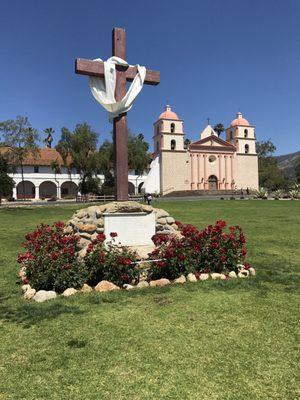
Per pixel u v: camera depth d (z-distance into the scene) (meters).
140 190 63.62
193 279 6.35
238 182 64.62
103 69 7.97
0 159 31.69
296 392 3.15
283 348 3.91
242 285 6.16
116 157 8.27
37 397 3.13
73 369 3.55
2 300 5.73
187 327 4.45
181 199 44.06
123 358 3.74
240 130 65.62
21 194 59.81
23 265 7.31
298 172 90.94
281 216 21.19
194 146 62.34
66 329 4.46
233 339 4.12
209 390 3.19
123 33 8.38
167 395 3.12
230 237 6.99
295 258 8.80
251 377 3.38
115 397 3.11
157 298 5.49
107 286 5.93
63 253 6.02
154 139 64.44
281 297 5.57
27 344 4.11
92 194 53.56
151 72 8.37
